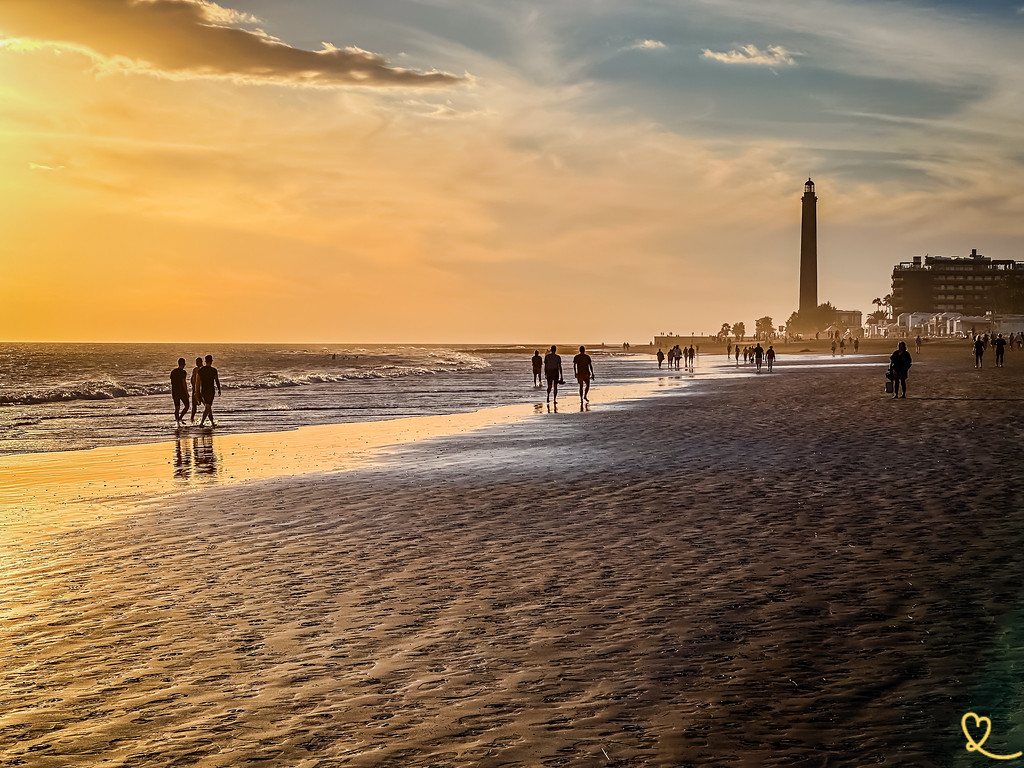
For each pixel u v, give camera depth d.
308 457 17.36
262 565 8.01
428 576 7.44
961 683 4.64
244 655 5.47
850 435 18.62
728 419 23.75
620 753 3.93
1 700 4.80
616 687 4.75
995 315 170.12
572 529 9.35
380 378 67.50
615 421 24.06
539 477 13.53
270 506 11.44
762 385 43.72
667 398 34.44
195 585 7.31
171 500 12.17
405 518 10.30
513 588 6.96
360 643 5.64
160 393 46.06
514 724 4.29
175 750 4.11
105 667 5.31
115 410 33.25
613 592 6.74
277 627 6.05
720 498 11.08
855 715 4.28
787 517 9.62
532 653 5.36
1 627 6.18
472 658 5.29
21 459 17.67
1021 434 17.95
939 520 9.16
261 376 69.25
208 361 25.81
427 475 14.12
